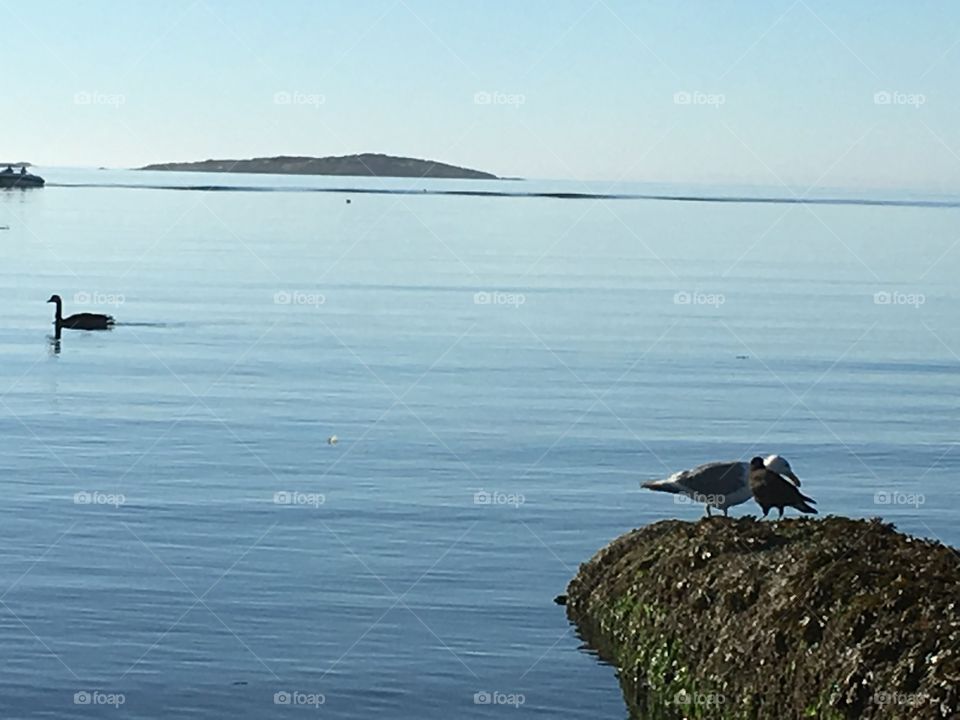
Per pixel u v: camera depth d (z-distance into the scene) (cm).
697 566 2353
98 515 3578
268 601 2883
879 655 1777
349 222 17038
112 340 7025
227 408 5178
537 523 3547
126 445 4491
